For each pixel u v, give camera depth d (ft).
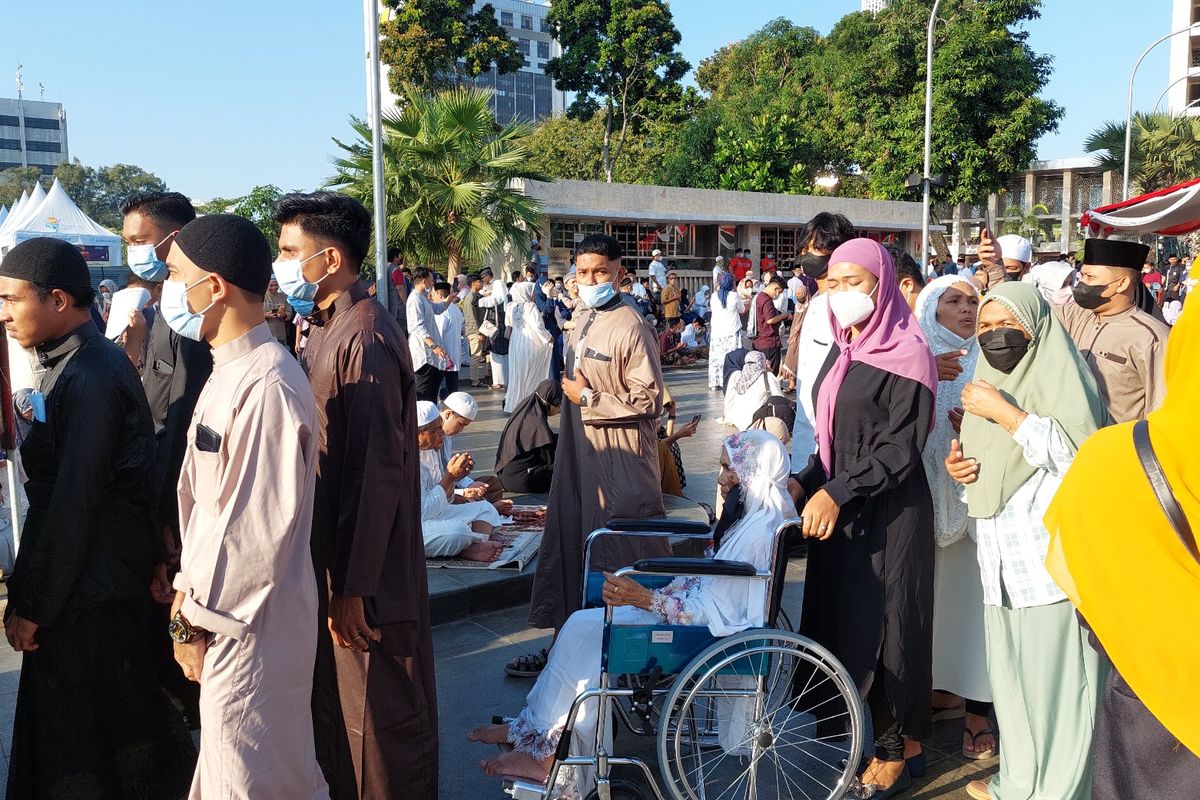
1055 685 10.13
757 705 10.61
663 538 14.51
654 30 112.16
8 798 9.87
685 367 62.23
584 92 115.03
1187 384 5.74
